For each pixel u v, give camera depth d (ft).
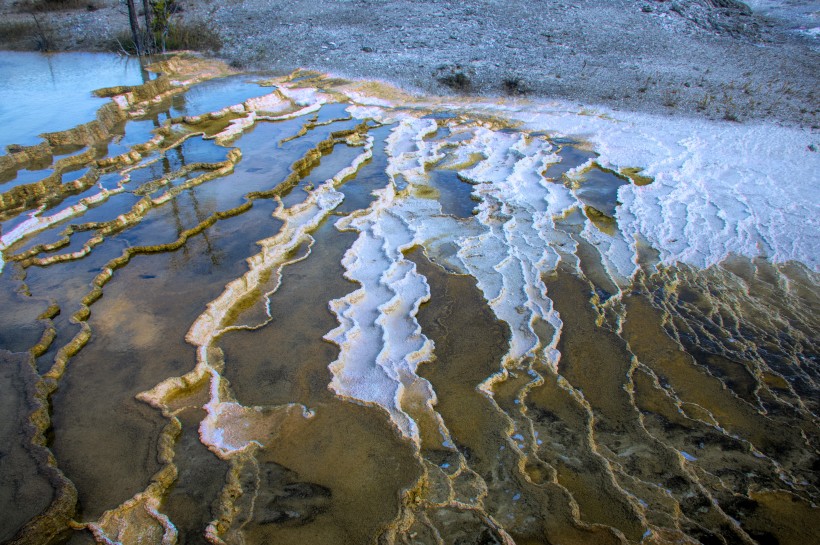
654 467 10.61
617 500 9.82
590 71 31.45
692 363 13.23
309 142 22.72
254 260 15.30
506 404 11.75
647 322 14.47
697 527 9.50
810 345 13.84
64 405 11.05
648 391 12.39
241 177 19.85
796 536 9.48
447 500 9.52
